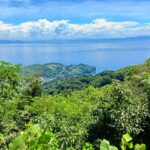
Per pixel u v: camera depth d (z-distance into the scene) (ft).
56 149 5.30
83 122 46.55
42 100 59.82
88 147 7.01
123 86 48.75
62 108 54.34
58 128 43.29
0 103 28.02
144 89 52.90
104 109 46.50
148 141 47.65
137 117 46.93
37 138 4.91
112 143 44.75
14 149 4.61
